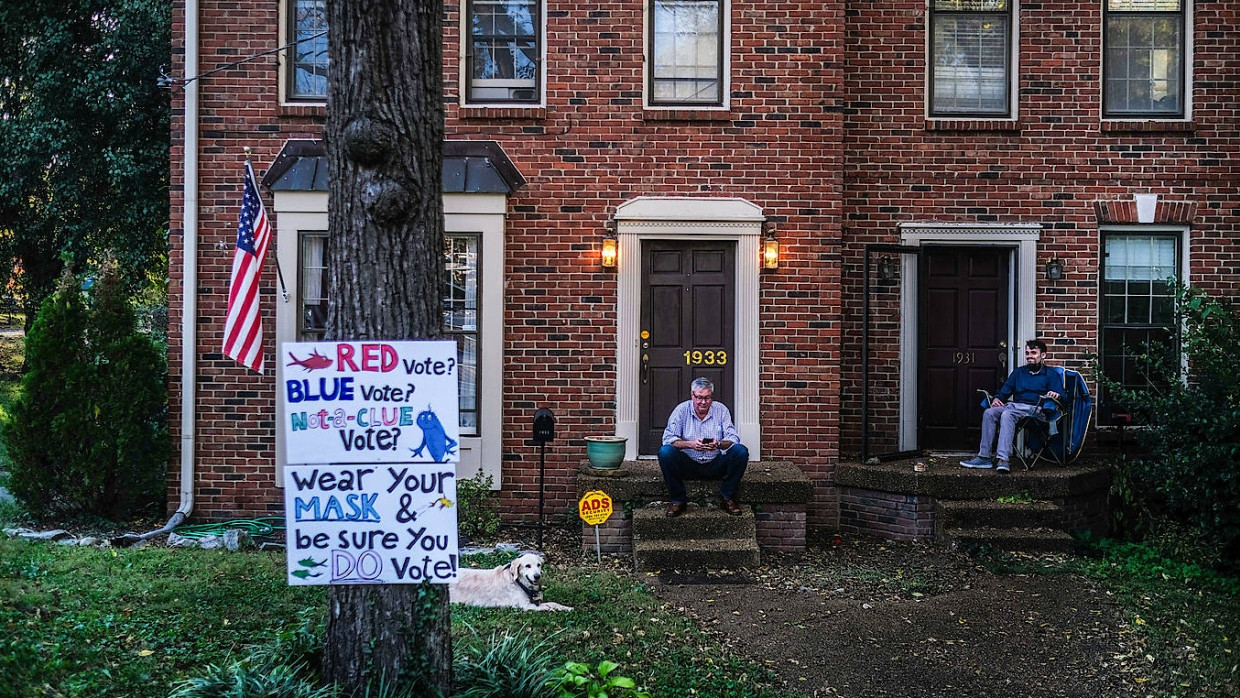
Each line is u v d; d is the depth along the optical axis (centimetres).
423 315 428
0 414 1242
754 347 908
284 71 906
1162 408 796
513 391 905
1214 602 696
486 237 883
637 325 909
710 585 716
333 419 416
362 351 416
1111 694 530
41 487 853
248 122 894
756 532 814
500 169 894
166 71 1379
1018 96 962
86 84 1320
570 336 906
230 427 889
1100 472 905
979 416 993
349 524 416
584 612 619
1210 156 963
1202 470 754
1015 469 904
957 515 844
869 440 970
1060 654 584
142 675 454
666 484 810
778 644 588
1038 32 961
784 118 908
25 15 1384
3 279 1688
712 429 806
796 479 822
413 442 417
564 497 907
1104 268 980
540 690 439
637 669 522
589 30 905
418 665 420
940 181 963
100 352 868
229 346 794
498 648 480
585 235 907
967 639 606
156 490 920
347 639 421
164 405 927
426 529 418
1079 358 962
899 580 732
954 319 994
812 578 738
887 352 970
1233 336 769
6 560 649
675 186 909
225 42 895
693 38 926
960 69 984
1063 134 961
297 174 867
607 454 830
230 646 506
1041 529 840
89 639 495
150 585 612
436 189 435
